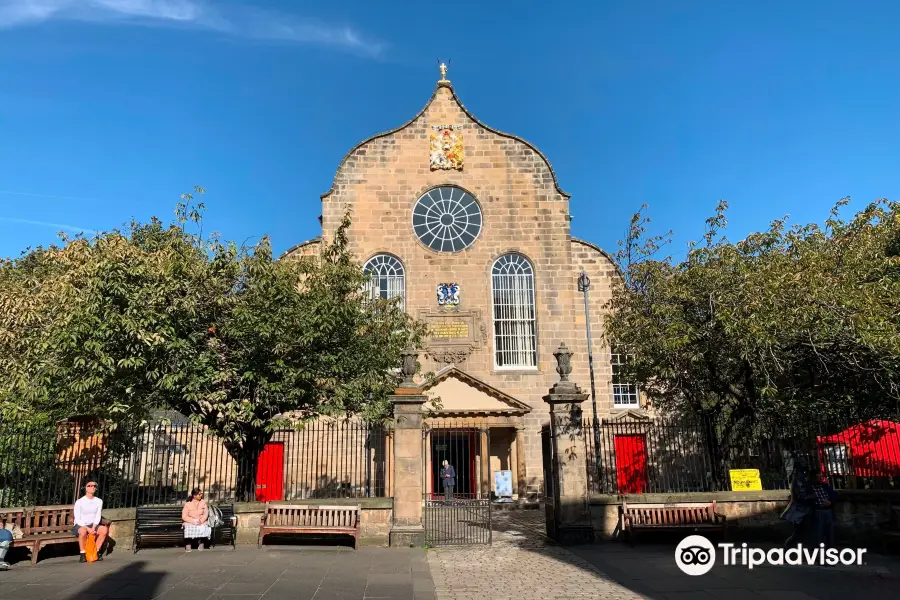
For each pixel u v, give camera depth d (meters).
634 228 21.08
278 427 15.05
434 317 28.86
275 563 11.97
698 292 17.47
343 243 18.31
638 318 18.70
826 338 14.89
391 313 18.94
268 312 14.82
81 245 15.42
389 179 30.14
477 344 28.64
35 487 14.06
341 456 24.91
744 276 16.20
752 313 15.02
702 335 17.06
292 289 15.77
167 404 15.33
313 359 15.30
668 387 20.42
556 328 29.12
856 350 14.84
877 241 17.03
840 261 16.70
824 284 14.82
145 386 14.64
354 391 15.56
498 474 26.59
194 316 14.72
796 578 10.80
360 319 16.89
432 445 27.94
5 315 16.30
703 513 14.48
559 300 29.44
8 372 15.43
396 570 11.53
